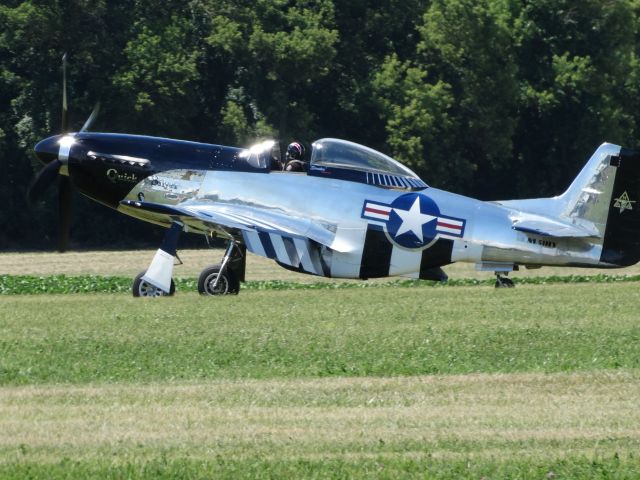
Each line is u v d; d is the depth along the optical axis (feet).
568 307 184.96
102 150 230.89
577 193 232.73
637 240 231.91
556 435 100.58
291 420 106.63
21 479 88.12
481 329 159.12
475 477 88.94
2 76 563.48
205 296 218.79
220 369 131.85
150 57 552.41
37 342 150.20
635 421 105.09
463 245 227.40
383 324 166.20
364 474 89.51
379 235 224.33
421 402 113.70
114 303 200.85
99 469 90.48
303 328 162.20
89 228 575.38
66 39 570.46
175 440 99.71
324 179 224.33
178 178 226.79
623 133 643.86
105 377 127.13
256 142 574.97
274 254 214.90
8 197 572.92
